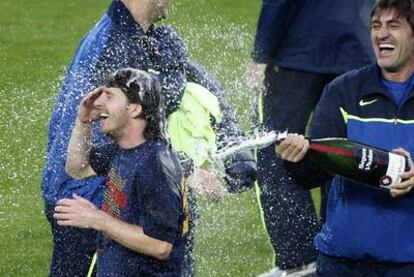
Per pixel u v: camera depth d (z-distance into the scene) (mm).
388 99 15242
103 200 15867
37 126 26703
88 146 15781
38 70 33594
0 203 24141
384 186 14867
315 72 21344
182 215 15219
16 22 39906
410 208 15148
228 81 26344
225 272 21297
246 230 22984
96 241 16250
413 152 15148
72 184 16719
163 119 15227
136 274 15109
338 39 21141
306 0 21125
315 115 15578
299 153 14891
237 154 17281
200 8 37375
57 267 17266
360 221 15227
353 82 15430
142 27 17141
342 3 21125
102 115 15172
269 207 21391
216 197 17172
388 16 14992
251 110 22453
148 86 15062
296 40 21312
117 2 17156
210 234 22656
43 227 23344
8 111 27781
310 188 15586
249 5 40188
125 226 14844
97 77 16969
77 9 41719
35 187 24688
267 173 21281
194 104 17062
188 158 16984
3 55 35500
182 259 15383
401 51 15039
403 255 15156
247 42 31531
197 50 30969
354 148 14867
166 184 14891
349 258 15422
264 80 21719
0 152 25594
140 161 15000
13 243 22609
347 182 15336
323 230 15781
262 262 21828
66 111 16891
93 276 17141
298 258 21344
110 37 17094
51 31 38938
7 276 21172
